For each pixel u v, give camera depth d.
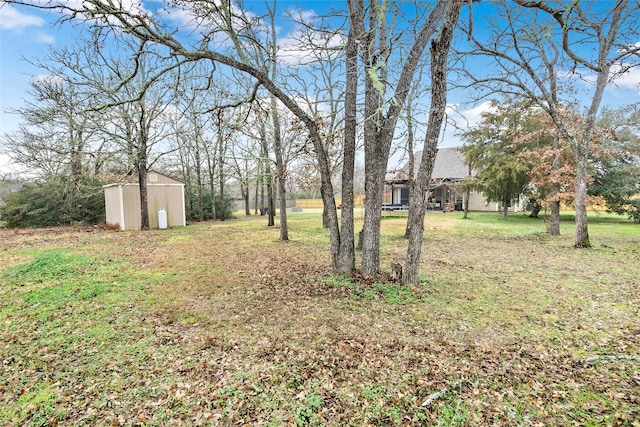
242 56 5.69
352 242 6.17
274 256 8.62
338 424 2.40
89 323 4.25
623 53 7.91
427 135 5.36
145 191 15.93
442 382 2.91
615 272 6.67
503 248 9.73
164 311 4.68
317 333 3.93
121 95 14.42
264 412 2.54
